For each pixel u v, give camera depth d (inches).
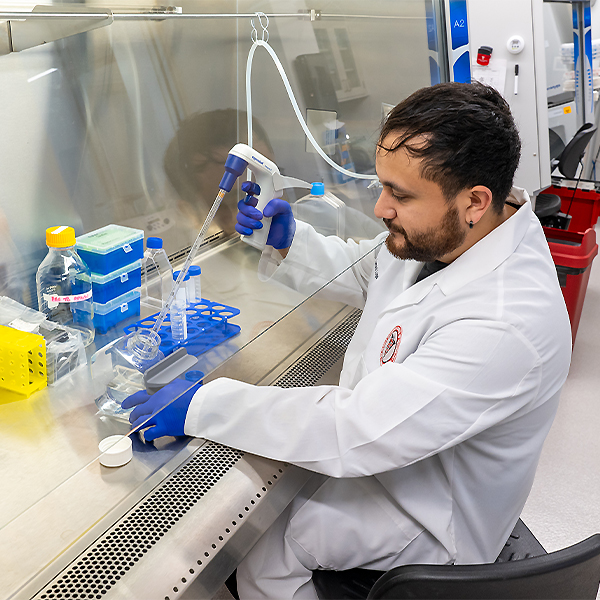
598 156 186.5
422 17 91.6
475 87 43.9
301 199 68.4
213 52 68.7
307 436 46.8
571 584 39.4
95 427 46.4
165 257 64.4
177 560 39.8
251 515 44.9
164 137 66.1
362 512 50.6
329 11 77.1
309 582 53.1
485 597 37.8
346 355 61.8
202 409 49.4
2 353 47.1
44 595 36.2
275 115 73.6
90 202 60.2
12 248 54.3
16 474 42.0
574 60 160.7
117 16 54.7
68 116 55.9
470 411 43.7
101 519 41.2
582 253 120.7
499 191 44.8
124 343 50.5
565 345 47.7
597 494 97.0
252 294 59.6
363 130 81.6
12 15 44.3
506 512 51.9
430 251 46.2
